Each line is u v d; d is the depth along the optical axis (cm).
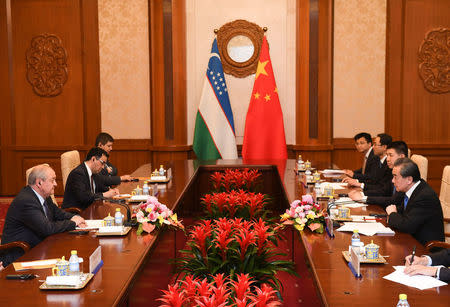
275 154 778
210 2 802
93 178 489
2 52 800
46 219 325
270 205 662
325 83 773
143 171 609
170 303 202
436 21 771
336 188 474
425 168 462
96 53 798
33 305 200
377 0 779
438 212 322
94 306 198
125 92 802
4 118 809
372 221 334
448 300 201
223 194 485
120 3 791
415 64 779
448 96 779
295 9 786
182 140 788
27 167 816
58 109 806
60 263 228
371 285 218
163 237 348
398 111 785
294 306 356
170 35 769
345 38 786
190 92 802
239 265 316
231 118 792
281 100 803
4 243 333
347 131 796
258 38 799
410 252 267
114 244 289
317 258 258
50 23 797
